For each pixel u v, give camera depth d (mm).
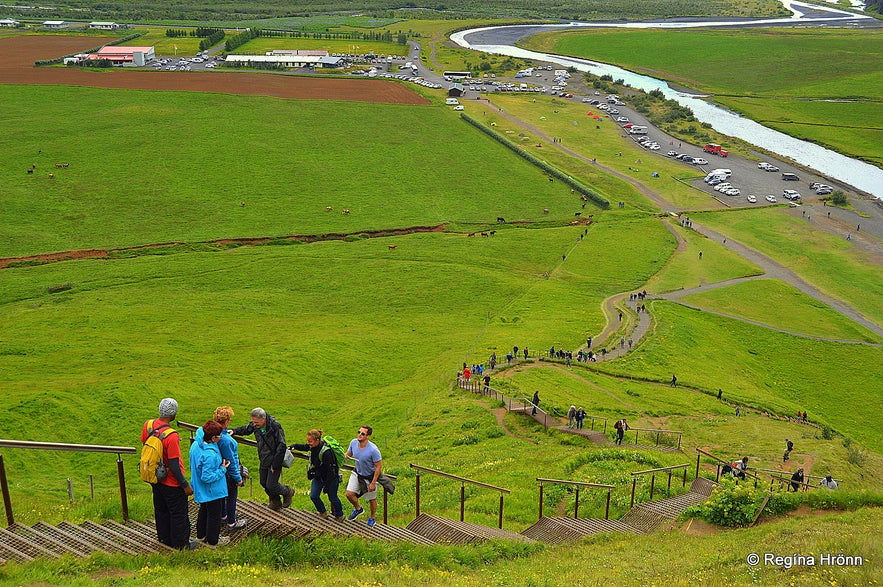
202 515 19672
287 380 80125
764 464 51750
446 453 50812
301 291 118188
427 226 152750
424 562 20906
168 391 72438
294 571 18656
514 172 187500
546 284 125688
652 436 57250
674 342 97125
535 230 153500
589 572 21312
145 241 136250
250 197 161250
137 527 20562
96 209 149375
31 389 71188
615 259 139000
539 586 19531
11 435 60625
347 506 30672
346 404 73875
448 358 88250
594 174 188375
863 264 141125
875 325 115688
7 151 176125
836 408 88375
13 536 18328
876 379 97000
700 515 30922
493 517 32344
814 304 122625
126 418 65875
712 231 156500
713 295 124062
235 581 16984
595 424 60125
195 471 18984
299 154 189250
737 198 178125
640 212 165500
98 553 17781
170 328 96875
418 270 128625
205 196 160000
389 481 24000
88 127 196625
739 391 81812
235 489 20109
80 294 111688
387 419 66250
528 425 57531
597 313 111125
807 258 143375
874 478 53688
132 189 160500
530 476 39719
